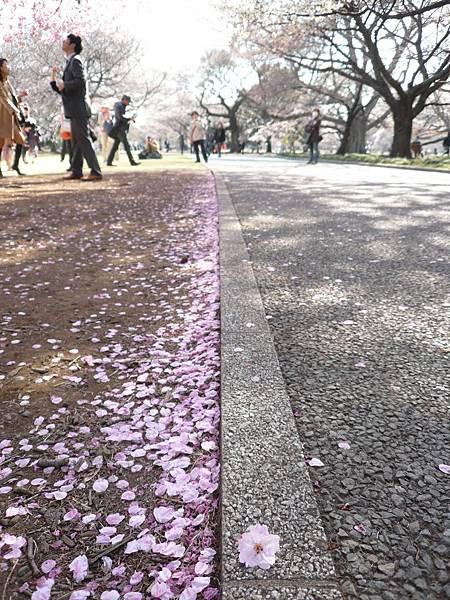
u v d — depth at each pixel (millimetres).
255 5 18234
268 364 2018
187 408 1889
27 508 1423
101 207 7023
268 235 4801
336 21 21391
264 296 2996
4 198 7676
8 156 11352
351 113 30094
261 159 26500
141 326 2748
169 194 8305
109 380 2152
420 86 20766
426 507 1272
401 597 1030
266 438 1521
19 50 30078
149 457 1606
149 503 1413
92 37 31438
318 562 1083
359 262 3732
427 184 9867
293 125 41656
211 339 2486
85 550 1263
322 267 3623
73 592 1118
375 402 1771
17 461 1628
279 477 1348
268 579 1045
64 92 9336
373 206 6660
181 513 1353
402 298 2891
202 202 7293
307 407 1742
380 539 1176
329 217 5793
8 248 4707
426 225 5184
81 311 3008
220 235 4648
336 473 1402
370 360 2104
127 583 1159
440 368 2016
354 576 1079
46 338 2613
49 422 1849
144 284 3514
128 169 14438
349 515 1249
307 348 2240
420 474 1394
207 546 1236
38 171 12984
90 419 1854
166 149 69875
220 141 30062
